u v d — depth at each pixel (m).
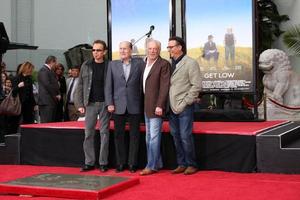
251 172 6.08
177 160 6.29
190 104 5.90
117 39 8.76
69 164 6.98
